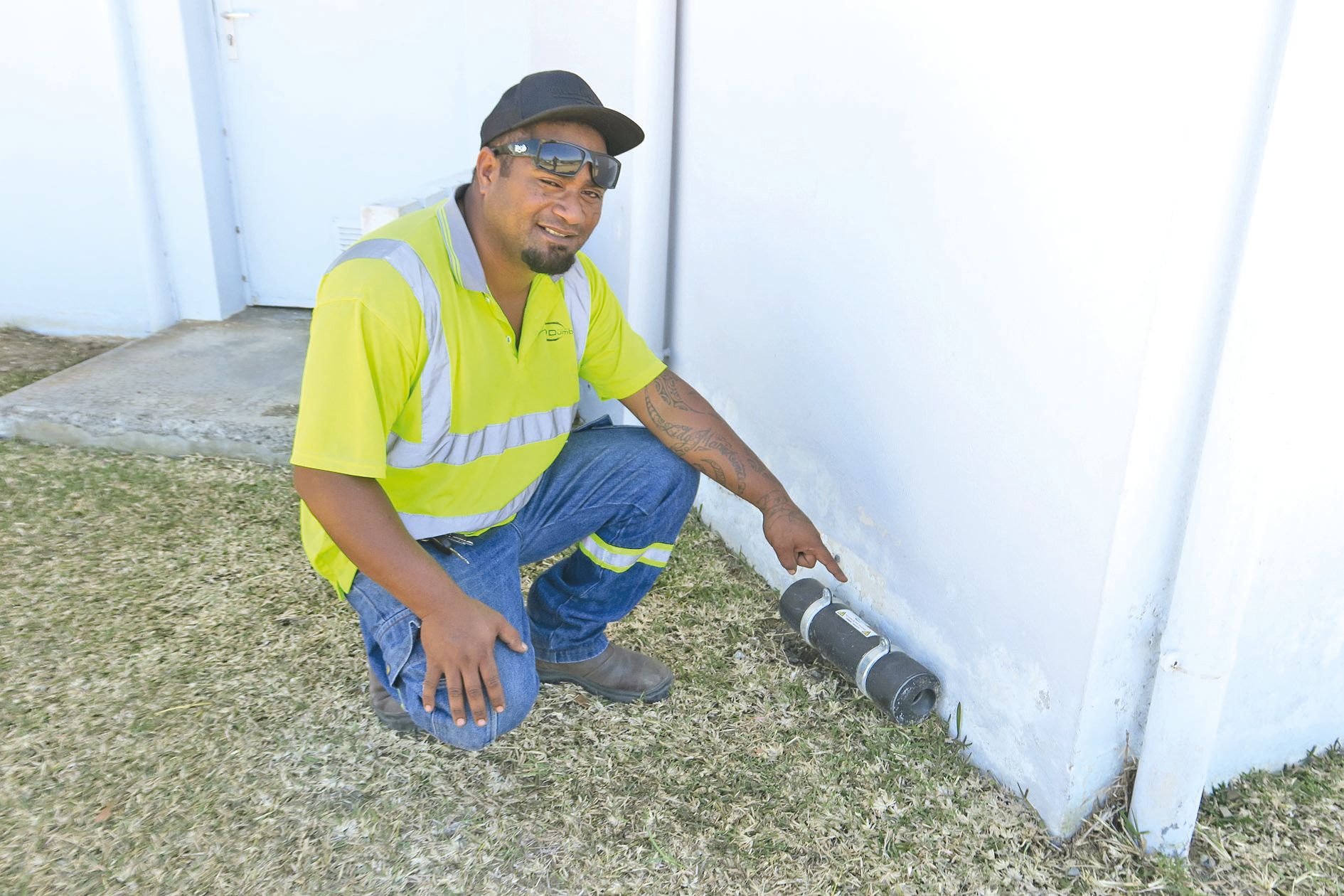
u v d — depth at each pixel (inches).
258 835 75.2
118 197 186.2
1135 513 67.2
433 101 187.8
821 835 77.3
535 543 86.4
